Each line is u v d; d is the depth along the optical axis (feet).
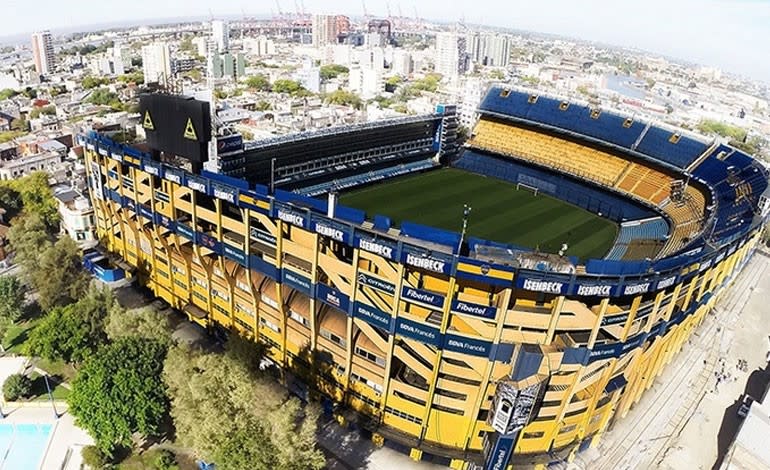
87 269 355.36
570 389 214.90
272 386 250.16
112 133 429.79
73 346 255.09
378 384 227.40
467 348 203.51
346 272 217.77
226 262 270.46
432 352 210.79
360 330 231.30
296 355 254.27
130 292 337.11
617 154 532.73
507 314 198.39
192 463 220.64
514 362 200.23
